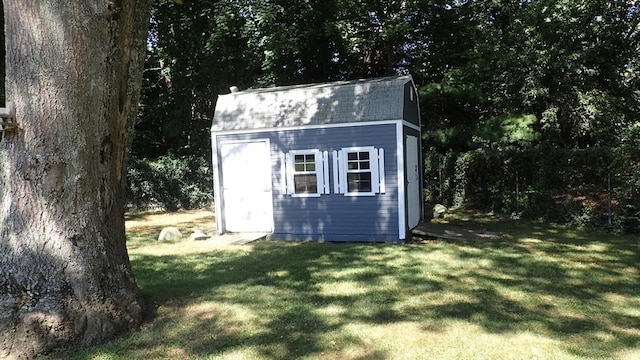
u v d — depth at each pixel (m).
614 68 15.22
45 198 4.32
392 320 5.01
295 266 7.65
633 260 7.61
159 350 4.30
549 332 4.60
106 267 4.66
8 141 4.38
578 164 11.45
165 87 20.11
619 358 3.99
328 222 10.02
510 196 13.28
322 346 4.35
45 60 4.30
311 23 16.53
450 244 9.17
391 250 8.71
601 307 5.33
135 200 17.19
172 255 8.84
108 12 4.52
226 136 10.94
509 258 7.84
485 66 15.54
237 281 6.75
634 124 13.78
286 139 10.28
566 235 9.98
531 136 14.48
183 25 17.22
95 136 4.58
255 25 16.11
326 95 10.15
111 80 4.67
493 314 5.14
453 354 4.13
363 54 18.22
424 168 15.62
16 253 4.29
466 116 17.38
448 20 17.12
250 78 18.61
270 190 10.49
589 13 14.92
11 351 4.06
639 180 9.77
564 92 14.77
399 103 9.39
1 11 12.04
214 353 4.23
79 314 4.36
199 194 17.62
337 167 9.86
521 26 15.52
